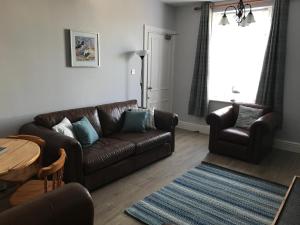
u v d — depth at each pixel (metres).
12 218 1.19
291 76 4.29
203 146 4.51
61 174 1.96
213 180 3.20
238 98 4.97
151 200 2.69
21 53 3.00
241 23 3.27
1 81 2.87
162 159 3.86
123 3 4.17
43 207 1.29
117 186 2.99
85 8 3.59
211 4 4.90
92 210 1.49
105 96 4.15
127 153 3.15
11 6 2.83
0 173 1.72
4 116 2.95
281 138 4.52
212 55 5.16
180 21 5.40
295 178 2.22
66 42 3.44
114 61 4.19
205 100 5.20
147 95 5.09
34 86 3.18
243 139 3.79
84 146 3.02
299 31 4.12
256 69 4.69
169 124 3.92
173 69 5.66
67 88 3.56
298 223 1.61
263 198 2.80
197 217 2.43
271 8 4.34
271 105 4.45
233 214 2.49
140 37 4.62
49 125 3.04
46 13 3.16
